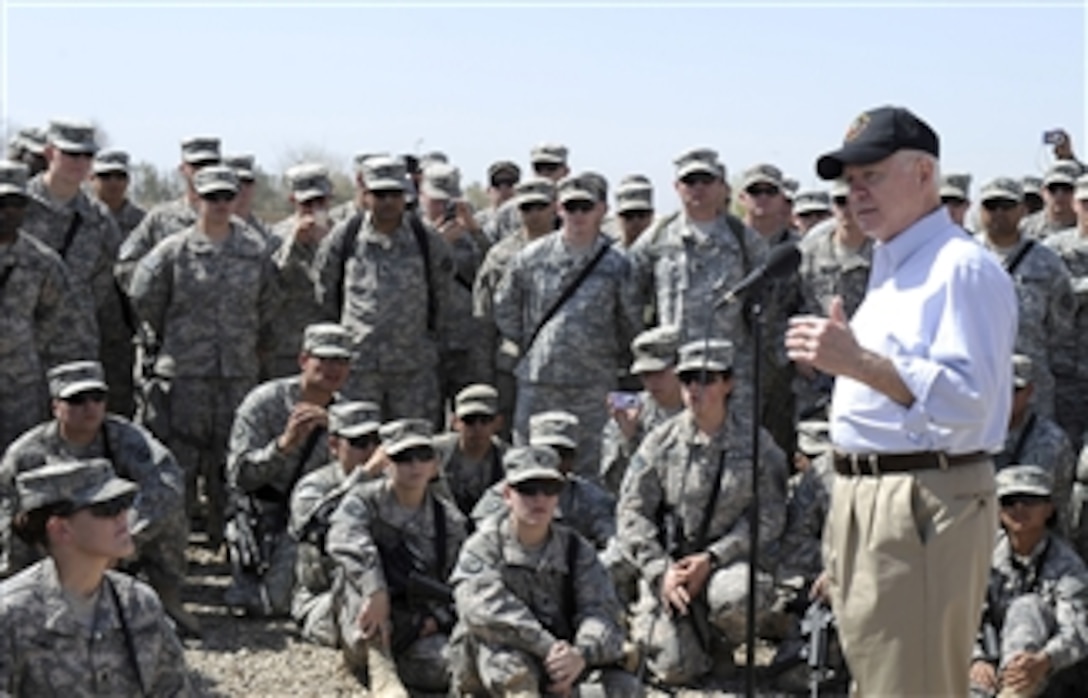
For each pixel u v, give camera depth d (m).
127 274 10.99
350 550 7.93
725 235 10.06
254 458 9.09
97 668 5.71
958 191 11.28
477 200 20.39
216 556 10.42
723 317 9.99
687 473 8.30
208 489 10.45
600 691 7.32
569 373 10.15
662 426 8.49
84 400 8.30
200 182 10.22
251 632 8.76
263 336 10.60
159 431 10.28
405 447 8.05
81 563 5.69
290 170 11.36
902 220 4.67
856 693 4.86
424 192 12.15
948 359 4.47
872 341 4.64
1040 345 9.90
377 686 7.67
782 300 10.19
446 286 10.65
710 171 9.99
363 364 10.38
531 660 7.29
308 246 11.01
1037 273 9.91
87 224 10.60
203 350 10.20
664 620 8.20
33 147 12.09
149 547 8.57
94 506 5.63
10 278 9.21
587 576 7.52
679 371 8.28
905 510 4.65
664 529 8.38
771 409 10.51
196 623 8.63
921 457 4.64
